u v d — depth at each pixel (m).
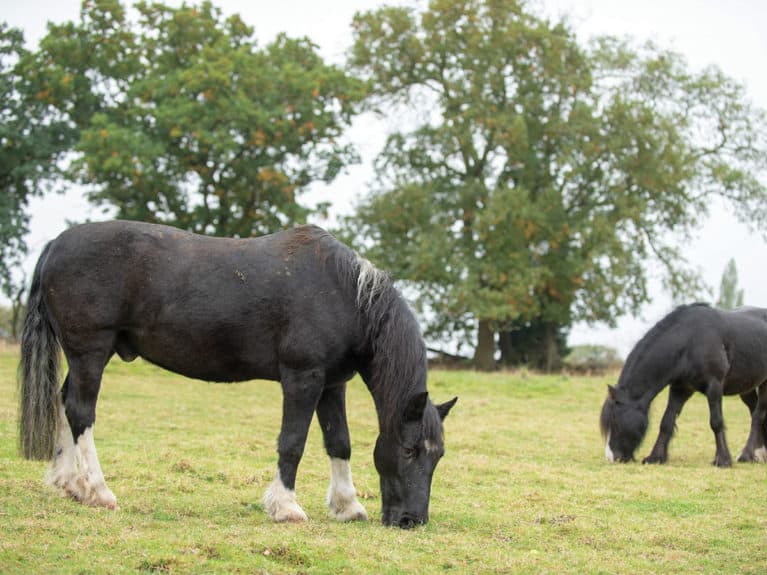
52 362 7.36
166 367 7.37
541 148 34.41
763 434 12.28
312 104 28.92
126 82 31.67
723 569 6.30
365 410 15.97
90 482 7.10
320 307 7.04
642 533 7.28
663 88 36.09
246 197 30.72
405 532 6.80
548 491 9.17
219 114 27.34
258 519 7.11
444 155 33.94
